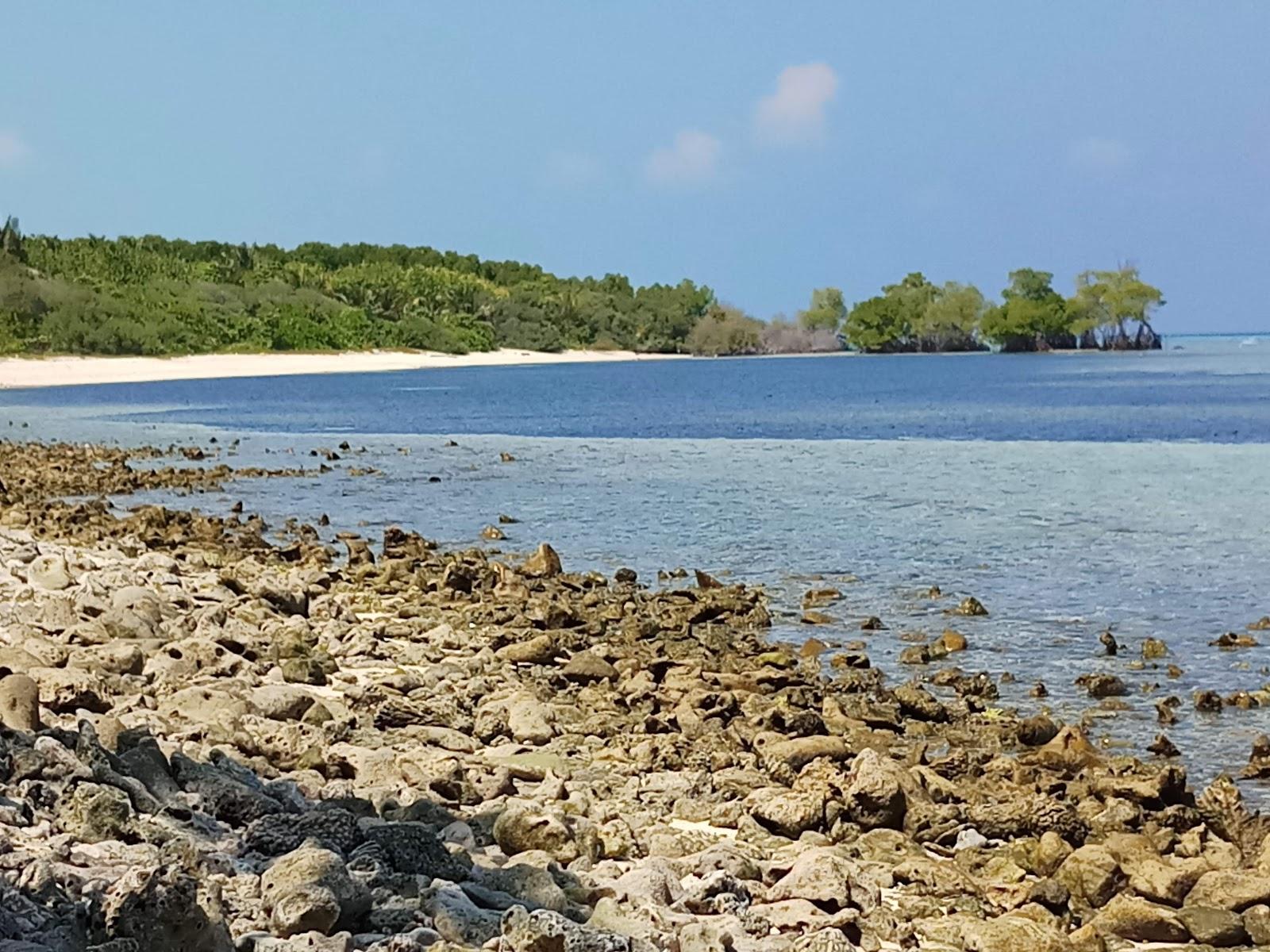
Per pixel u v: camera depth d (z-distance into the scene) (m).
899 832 10.87
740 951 8.01
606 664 16.55
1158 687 16.55
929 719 14.93
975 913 9.34
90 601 15.78
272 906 7.21
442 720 13.65
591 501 34.94
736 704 14.82
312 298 181.00
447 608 20.42
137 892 6.39
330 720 13.11
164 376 131.25
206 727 11.57
